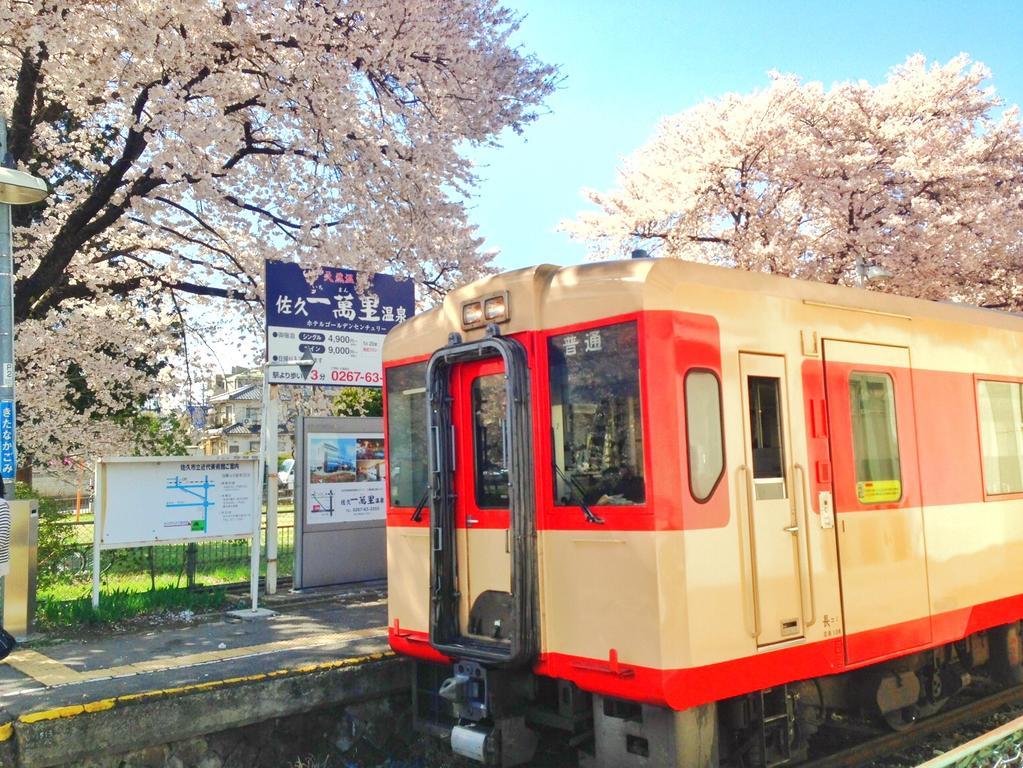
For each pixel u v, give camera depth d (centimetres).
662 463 428
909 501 564
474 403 525
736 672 441
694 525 433
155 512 808
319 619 789
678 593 422
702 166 1734
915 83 1797
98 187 1080
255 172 1179
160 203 1133
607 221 1889
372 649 641
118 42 1000
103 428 1386
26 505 723
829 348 527
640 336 437
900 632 543
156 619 796
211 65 1048
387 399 598
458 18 1245
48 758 477
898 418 569
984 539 627
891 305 586
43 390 1321
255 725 563
